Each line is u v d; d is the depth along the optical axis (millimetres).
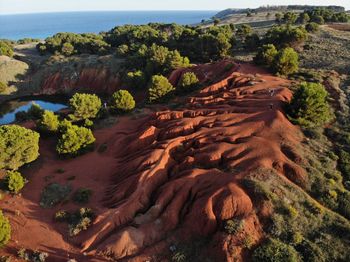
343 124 39031
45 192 36250
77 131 43969
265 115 38562
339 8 189500
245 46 83562
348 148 34562
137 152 39750
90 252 27969
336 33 81688
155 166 34281
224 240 25141
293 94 40812
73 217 31875
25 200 35469
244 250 24703
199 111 43969
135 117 52938
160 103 58250
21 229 31266
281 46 72625
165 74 72438
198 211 27625
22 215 33125
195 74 64875
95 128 51312
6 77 91688
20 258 28000
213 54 80688
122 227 30109
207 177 30609
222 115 40906
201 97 50938
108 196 34469
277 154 31984
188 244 26703
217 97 48281
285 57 53312
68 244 29203
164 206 30078
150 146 38844
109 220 30156
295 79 52562
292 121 38281
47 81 92375
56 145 45938
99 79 88562
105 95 85375
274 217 26078
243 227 25469
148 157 36062
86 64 92750
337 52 65875
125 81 78938
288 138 34844
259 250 24297
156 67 76188
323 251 24203
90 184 37375
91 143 44781
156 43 98125
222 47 78500
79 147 43500
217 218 26891
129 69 85750
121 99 55500
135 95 75062
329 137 36844
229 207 26953
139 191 32125
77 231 30062
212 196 28016
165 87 58625
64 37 114812
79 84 90562
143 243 27703
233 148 33625
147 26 126250
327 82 50000
